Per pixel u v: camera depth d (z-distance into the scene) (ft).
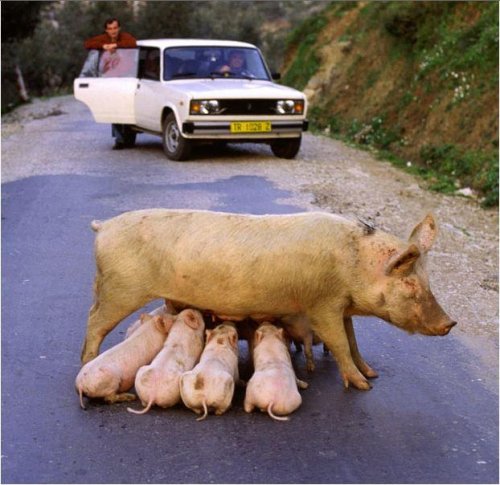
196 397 16.60
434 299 17.57
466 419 17.24
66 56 144.87
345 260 17.67
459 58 55.31
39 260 28.99
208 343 17.75
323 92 77.87
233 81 50.55
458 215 36.50
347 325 19.06
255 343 17.99
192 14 142.72
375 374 19.33
